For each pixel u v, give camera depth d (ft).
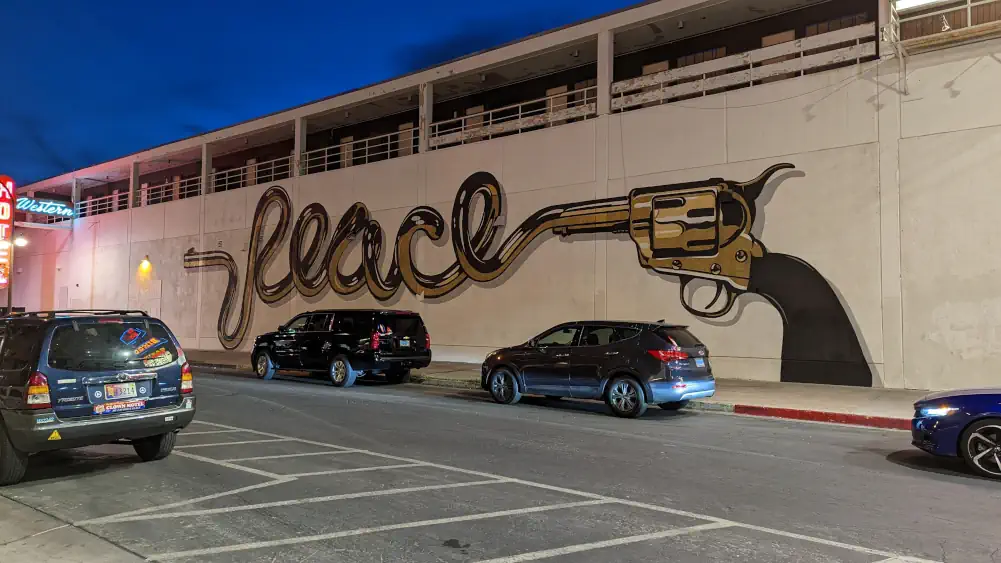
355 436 31.68
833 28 58.54
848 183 48.24
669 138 56.75
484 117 81.35
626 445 29.45
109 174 124.98
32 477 23.53
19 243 123.95
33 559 15.48
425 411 39.96
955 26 45.65
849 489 21.89
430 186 74.02
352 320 54.24
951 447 24.04
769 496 21.01
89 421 22.66
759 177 52.01
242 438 31.17
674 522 18.24
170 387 24.95
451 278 71.41
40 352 22.26
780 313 50.55
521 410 40.47
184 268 103.45
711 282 53.78
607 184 60.18
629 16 61.82
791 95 50.93
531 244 65.10
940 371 44.47
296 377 63.31
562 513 19.07
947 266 44.52
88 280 120.78
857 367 47.29
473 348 68.95
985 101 43.73
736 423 35.78
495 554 15.75
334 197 83.87
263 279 91.40
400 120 90.02
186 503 20.16
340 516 18.78
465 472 24.23
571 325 40.88
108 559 15.49
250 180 107.65
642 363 36.94
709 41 64.85
